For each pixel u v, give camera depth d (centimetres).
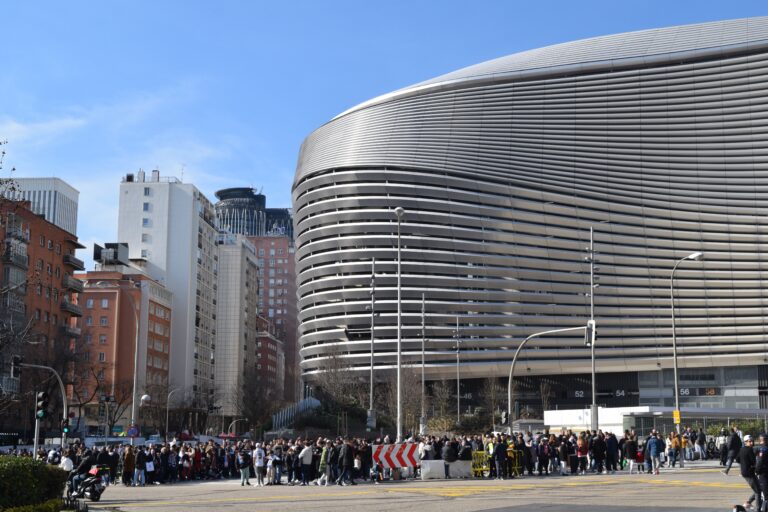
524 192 11119
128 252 14188
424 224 11069
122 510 2638
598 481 3806
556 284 11075
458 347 10238
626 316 11069
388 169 11206
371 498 2983
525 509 2436
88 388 11856
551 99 11438
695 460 6047
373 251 11075
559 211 11175
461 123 11381
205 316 15625
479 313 10994
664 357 10950
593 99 11444
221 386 16738
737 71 11219
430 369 10862
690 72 11362
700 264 11025
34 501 2064
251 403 13638
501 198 11094
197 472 4700
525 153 11269
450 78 11725
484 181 11106
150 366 12975
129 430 6047
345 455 3853
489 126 11356
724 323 10844
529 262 11062
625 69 11475
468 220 11044
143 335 12738
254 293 18700
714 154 11169
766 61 11144
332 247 11356
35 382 8212
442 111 11494
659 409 7444
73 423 11619
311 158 12106
